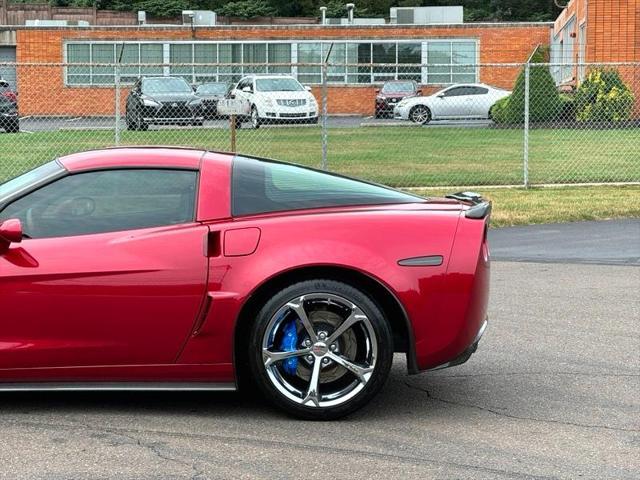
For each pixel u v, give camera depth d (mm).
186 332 4625
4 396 5164
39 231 4699
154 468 4012
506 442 4398
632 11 29109
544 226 12055
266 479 3887
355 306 4605
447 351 4699
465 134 24703
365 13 80688
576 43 33125
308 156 18906
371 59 44531
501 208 12906
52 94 42844
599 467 4074
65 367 4648
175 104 23328
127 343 4633
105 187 4801
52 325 4605
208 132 21938
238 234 4648
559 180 15773
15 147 18984
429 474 3955
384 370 4648
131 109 22859
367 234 4656
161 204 4770
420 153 19922
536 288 8445
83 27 43344
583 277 8977
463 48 44438
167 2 74688
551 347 6352
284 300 4598
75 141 19969
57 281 4582
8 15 60531
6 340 4609
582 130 24875
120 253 4621
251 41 44531
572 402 5086
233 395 5184
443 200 5168
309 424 4648
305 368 4684
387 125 27453
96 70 43094
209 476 3916
